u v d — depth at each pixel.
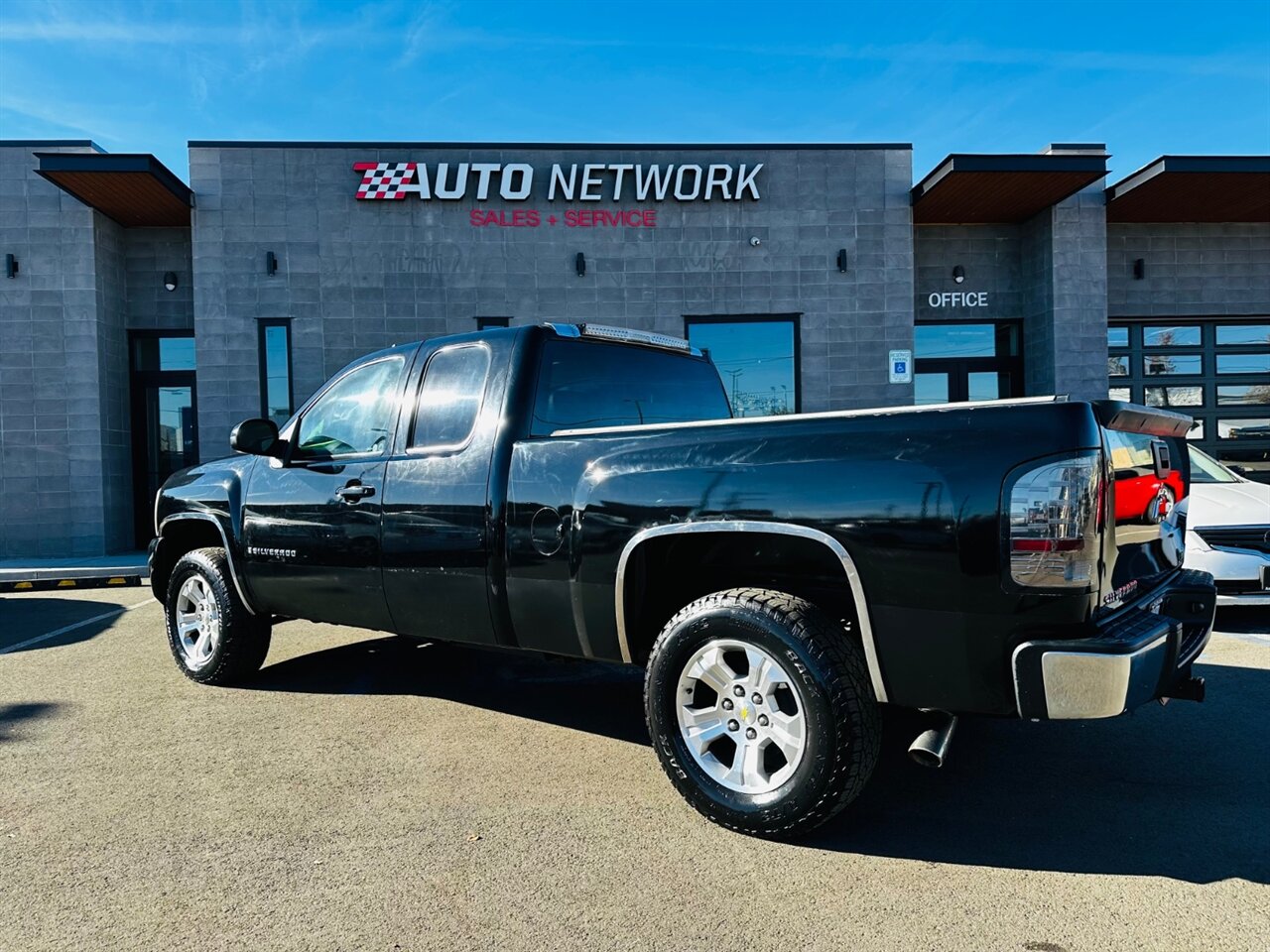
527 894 2.51
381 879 2.61
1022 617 2.45
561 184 11.80
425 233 11.73
